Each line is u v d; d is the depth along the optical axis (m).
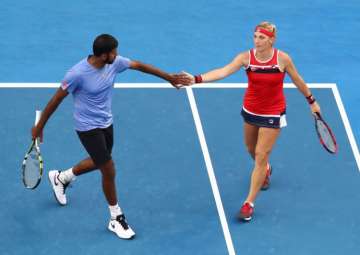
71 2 45.19
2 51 40.91
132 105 37.44
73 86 28.03
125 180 33.28
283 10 45.62
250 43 42.75
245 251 30.28
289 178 33.88
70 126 35.94
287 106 37.81
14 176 33.09
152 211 31.95
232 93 38.56
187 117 36.94
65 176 31.33
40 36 42.28
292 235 31.11
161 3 45.59
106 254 29.80
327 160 34.88
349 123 37.16
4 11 44.06
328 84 39.72
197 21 44.25
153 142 35.34
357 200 32.91
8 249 29.84
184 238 30.73
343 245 30.78
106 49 27.31
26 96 37.72
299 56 41.88
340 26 44.50
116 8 44.94
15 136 35.19
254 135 31.47
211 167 34.25
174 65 40.62
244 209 31.19
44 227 30.88
